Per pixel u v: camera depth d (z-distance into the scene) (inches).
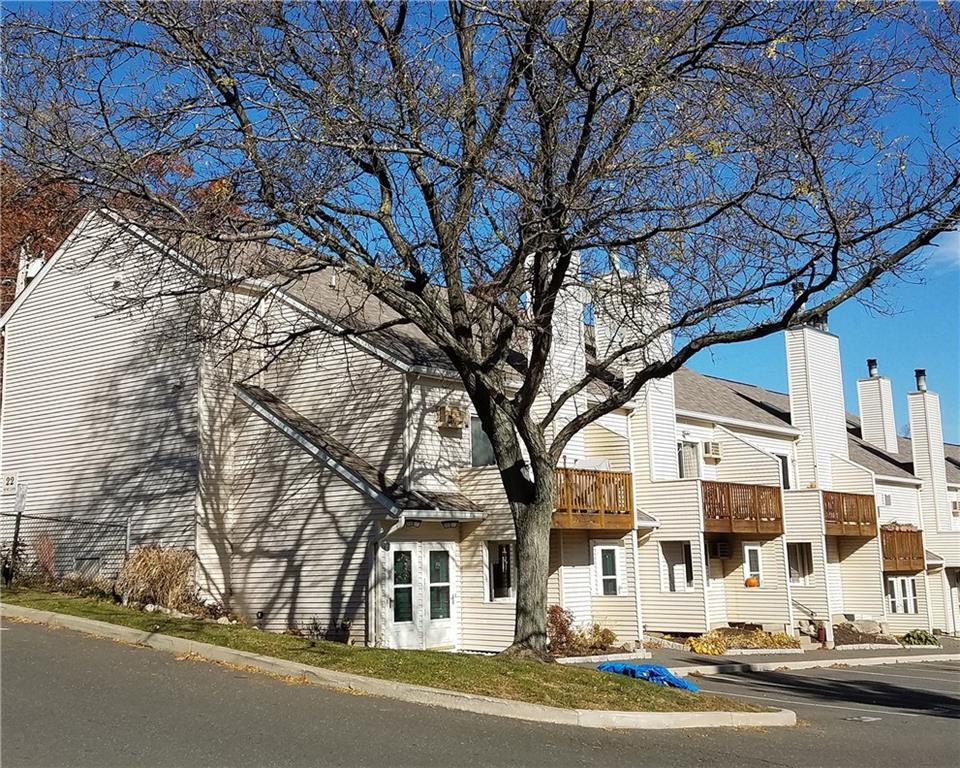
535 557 599.2
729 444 1247.5
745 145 535.5
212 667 500.1
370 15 569.9
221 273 584.1
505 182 544.7
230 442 850.8
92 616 612.4
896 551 1421.0
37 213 608.7
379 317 931.3
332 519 788.0
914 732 548.4
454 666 514.3
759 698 692.7
